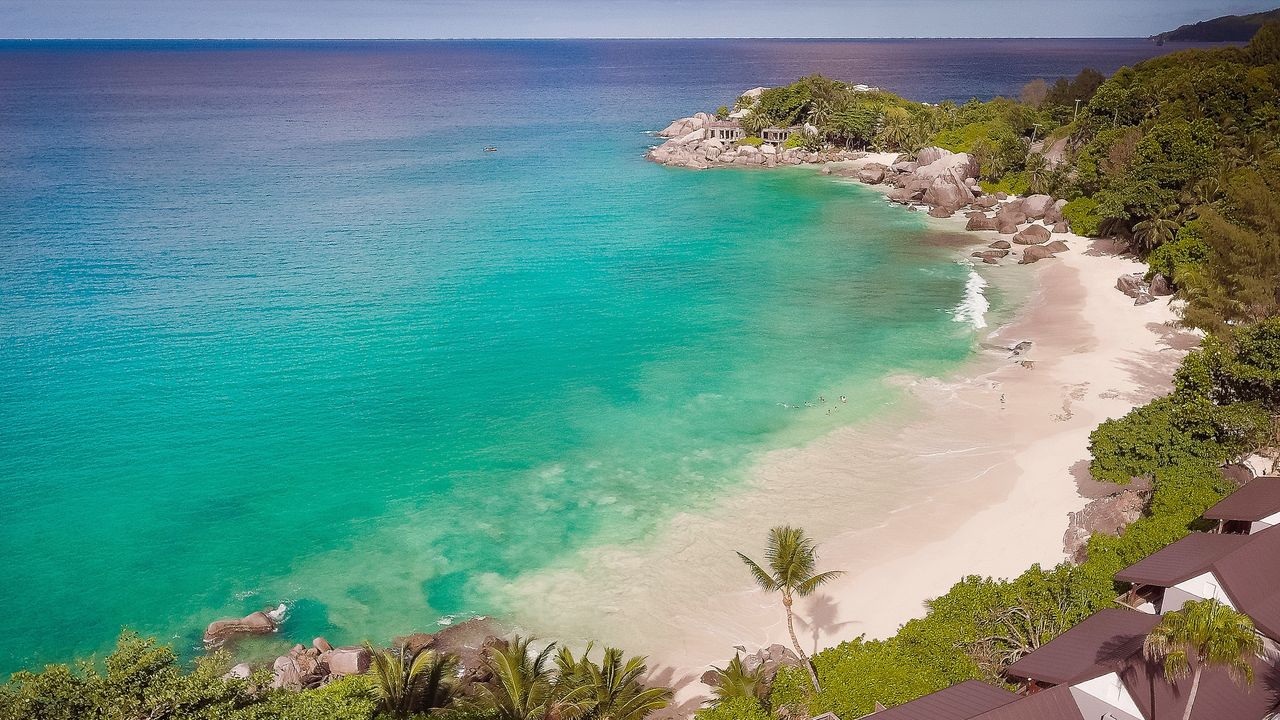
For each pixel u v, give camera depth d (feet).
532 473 199.52
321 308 314.35
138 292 331.57
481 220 457.27
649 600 155.63
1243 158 340.18
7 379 250.16
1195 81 407.44
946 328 283.38
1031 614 131.85
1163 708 104.12
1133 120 439.63
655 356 267.18
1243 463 167.63
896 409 224.94
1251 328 187.21
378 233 428.15
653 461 203.21
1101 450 173.88
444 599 157.58
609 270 362.12
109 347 275.39
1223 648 91.50
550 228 438.81
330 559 169.99
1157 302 290.76
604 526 178.09
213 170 607.37
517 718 109.29
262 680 99.76
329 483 196.75
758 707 115.44
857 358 260.62
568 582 161.17
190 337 284.82
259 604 157.69
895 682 115.96
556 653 142.10
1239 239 226.38
